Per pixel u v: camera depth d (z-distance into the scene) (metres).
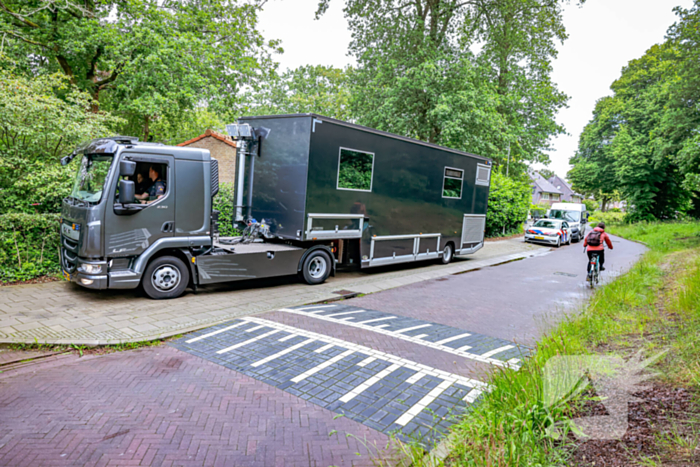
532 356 4.73
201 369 4.88
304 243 9.68
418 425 3.81
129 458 3.17
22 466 3.02
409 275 11.97
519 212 27.84
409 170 11.69
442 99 19.61
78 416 3.75
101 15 16.27
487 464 2.81
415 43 22.50
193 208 7.84
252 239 9.67
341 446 3.45
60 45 15.62
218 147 22.20
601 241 11.37
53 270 8.68
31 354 5.13
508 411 3.44
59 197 8.96
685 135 20.53
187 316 6.76
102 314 6.60
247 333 6.13
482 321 7.45
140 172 7.27
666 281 10.30
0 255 8.15
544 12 23.92
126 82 15.37
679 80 19.81
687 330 5.37
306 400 4.23
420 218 12.38
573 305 8.92
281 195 9.35
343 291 9.31
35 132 8.65
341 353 5.48
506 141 23.78
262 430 3.64
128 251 7.20
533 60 26.53
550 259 17.12
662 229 29.84
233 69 17.88
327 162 9.37
